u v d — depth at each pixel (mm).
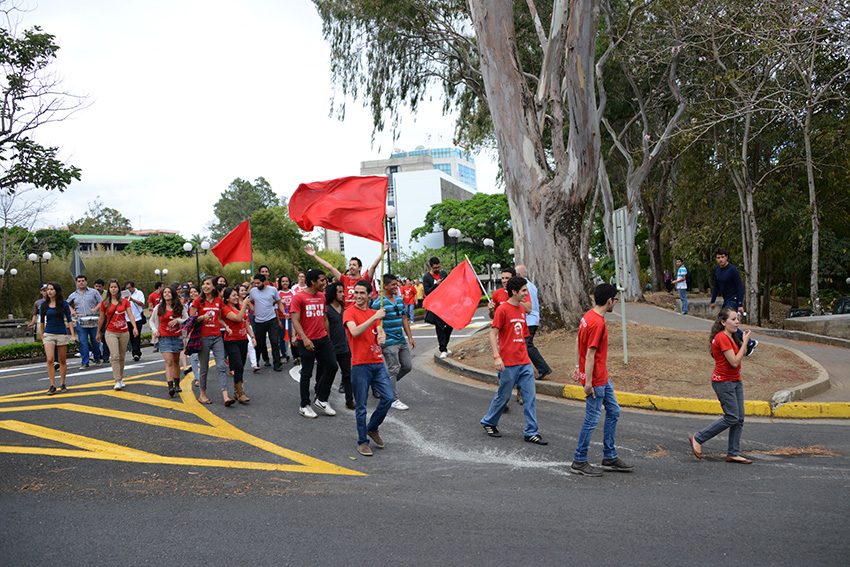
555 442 6715
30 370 14539
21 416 8086
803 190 23375
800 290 34375
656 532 4113
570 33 12367
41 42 19578
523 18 21719
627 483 5301
